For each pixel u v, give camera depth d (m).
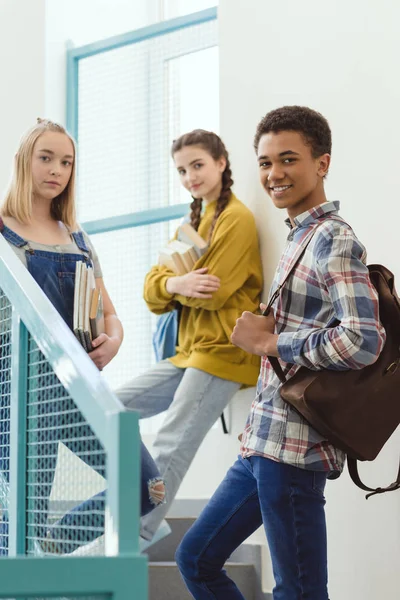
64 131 2.74
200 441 3.39
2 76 4.87
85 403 1.60
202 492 4.08
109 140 4.66
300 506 2.24
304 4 3.57
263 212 3.63
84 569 1.39
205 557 2.49
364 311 2.18
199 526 2.50
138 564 1.40
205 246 3.48
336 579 3.15
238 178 3.77
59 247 2.67
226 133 3.83
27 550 2.04
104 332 2.79
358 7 3.38
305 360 2.21
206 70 4.38
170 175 4.44
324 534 2.27
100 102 4.72
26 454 2.09
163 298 3.55
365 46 3.34
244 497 2.45
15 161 2.67
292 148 2.42
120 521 1.42
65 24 4.88
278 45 3.66
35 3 4.82
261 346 2.28
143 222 4.45
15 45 4.86
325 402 2.20
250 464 2.38
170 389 3.57
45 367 2.03
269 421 2.30
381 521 3.04
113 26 5.12
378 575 3.03
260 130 2.49
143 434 4.30
